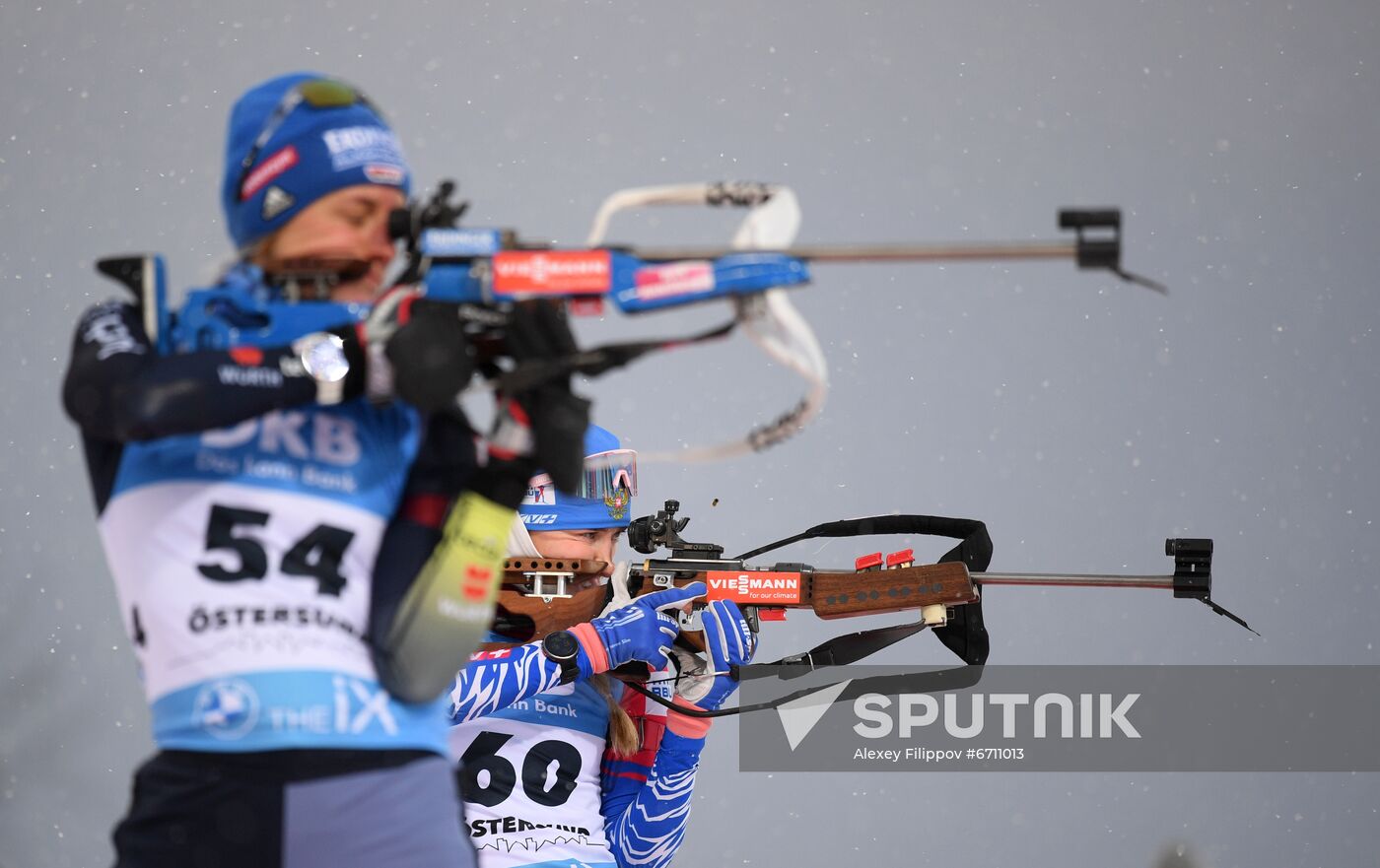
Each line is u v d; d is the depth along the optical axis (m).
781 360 7.61
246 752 6.97
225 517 7.13
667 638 13.02
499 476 7.56
